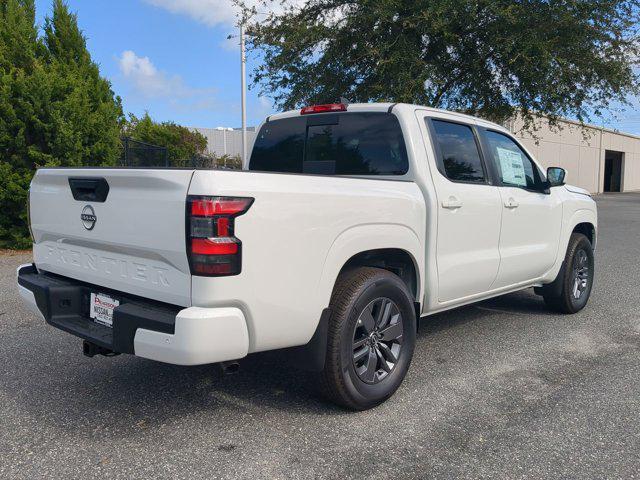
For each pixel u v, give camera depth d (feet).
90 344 11.13
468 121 15.53
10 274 26.61
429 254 13.34
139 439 10.41
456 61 41.65
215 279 9.04
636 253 36.91
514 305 21.38
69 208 11.53
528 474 9.29
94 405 11.91
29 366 14.24
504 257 15.93
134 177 9.85
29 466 9.44
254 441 10.34
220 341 9.16
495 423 11.14
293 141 16.07
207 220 8.94
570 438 10.53
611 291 24.22
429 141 13.87
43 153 33.55
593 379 13.53
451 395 12.55
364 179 11.85
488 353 15.53
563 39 38.96
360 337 11.59
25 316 19.04
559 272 19.16
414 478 9.15
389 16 37.11
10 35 34.45
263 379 13.39
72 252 11.85
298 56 42.14
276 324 9.94
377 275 11.55
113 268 10.75
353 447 10.14
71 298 11.67
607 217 70.59
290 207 9.93
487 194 15.20
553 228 18.31
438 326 18.31
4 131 32.19
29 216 13.07
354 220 11.17
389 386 11.93
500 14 35.86
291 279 10.02
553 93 39.68
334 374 10.91
